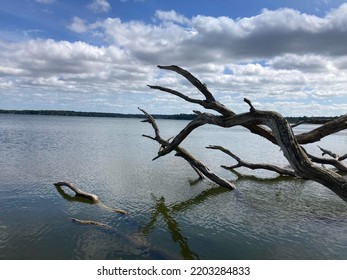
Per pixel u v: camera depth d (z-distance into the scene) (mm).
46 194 17688
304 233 12641
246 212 15336
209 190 19828
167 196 18266
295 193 19281
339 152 44281
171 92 10008
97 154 36469
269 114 7027
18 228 12453
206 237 12172
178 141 12156
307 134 7863
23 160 29828
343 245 11516
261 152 44125
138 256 10352
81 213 14594
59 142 50938
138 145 49906
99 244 11172
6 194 17422
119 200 17188
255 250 11039
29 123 129875
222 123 8656
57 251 10508
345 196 5820
